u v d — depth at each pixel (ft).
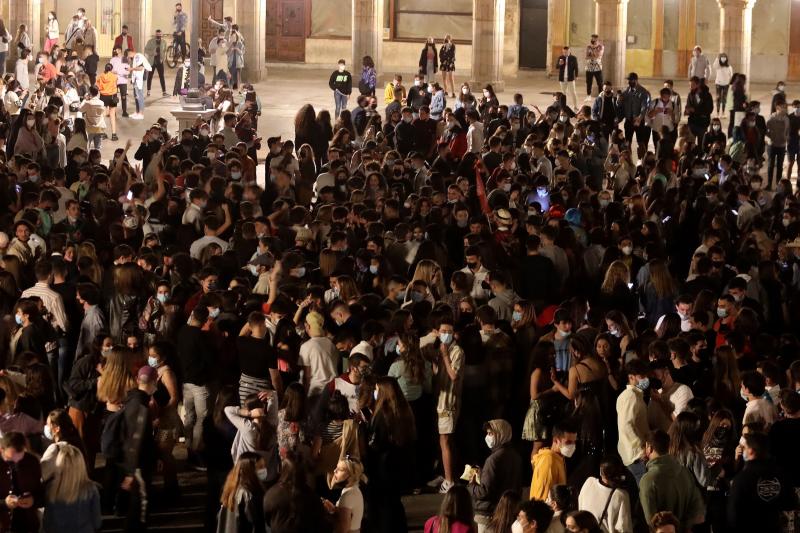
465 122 122.21
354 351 55.42
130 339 54.75
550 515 39.63
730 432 47.88
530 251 70.08
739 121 140.26
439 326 55.83
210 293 57.47
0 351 56.39
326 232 76.43
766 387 51.75
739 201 92.68
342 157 99.76
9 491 43.47
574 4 199.62
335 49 206.39
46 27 176.65
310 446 50.49
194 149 103.81
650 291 68.80
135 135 142.92
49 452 44.78
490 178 94.02
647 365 49.75
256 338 54.34
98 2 199.21
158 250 69.92
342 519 44.70
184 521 53.57
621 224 78.07
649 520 43.29
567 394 54.39
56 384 60.95
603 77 174.70
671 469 43.62
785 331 70.49
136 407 49.52
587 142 112.98
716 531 47.24
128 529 49.52
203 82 163.73
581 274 73.20
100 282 66.69
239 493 43.60
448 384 55.67
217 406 50.90
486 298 66.28
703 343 55.36
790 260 74.90
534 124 123.34
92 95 129.80
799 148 125.39
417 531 53.98
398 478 49.73
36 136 106.11
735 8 172.65
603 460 43.45
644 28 199.52
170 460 54.29
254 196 81.71
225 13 201.36
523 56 203.92
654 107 129.49
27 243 69.10
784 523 44.70
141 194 79.82
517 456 46.96
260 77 182.19
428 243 70.90
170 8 202.08
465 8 203.10
